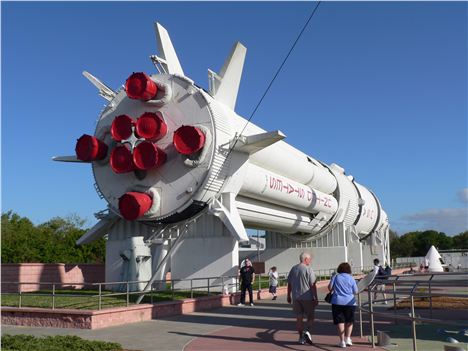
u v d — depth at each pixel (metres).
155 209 17.89
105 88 19.94
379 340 10.12
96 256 44.31
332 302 9.94
